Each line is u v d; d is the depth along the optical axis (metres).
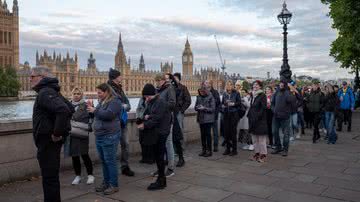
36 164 8.39
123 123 8.40
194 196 6.96
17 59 166.38
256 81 10.24
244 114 11.30
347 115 18.83
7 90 121.62
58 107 5.43
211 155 11.07
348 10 26.84
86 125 7.68
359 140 14.84
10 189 7.42
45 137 5.64
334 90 13.77
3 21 161.00
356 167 9.59
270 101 13.01
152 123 7.15
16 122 7.88
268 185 7.77
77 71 171.75
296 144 13.66
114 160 7.15
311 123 19.38
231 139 11.17
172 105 8.39
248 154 11.38
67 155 7.71
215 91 11.87
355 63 32.22
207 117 10.73
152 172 8.92
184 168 9.34
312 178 8.38
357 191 7.37
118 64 197.50
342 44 31.66
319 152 11.88
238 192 7.24
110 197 6.89
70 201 6.63
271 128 13.08
